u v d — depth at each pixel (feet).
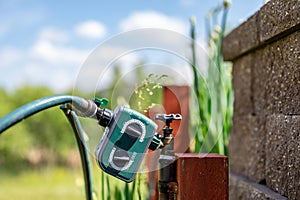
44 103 4.20
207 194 4.89
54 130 34.83
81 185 8.85
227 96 7.79
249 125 7.13
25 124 34.68
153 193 6.16
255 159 6.80
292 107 5.48
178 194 4.87
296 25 5.08
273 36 5.80
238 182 7.02
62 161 34.71
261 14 6.24
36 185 28.02
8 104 37.35
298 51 5.30
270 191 5.96
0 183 28.94
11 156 34.17
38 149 34.78
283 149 5.69
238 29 7.37
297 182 5.21
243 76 7.51
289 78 5.58
